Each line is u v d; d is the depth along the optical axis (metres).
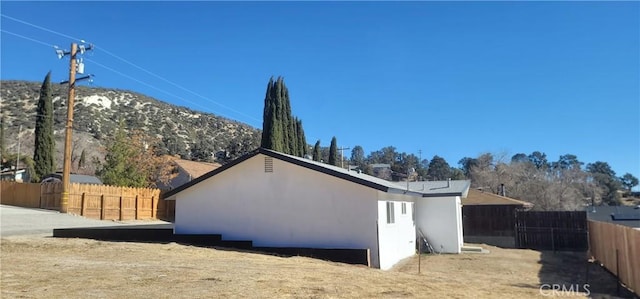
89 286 7.57
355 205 15.31
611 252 15.51
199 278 8.55
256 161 16.84
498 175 56.00
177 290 7.40
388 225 16.34
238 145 70.50
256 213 16.61
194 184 17.44
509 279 13.76
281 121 36.62
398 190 15.97
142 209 32.16
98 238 18.06
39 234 18.56
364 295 7.88
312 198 15.90
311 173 16.02
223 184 17.22
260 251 15.56
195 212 17.47
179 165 45.56
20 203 31.02
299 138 42.91
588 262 18.78
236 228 16.81
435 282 10.34
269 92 36.59
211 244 16.61
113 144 40.53
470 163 78.50
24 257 11.27
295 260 13.15
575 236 23.83
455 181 25.17
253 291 7.57
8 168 51.81
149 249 13.75
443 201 21.47
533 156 89.25
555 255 21.38
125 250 13.37
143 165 42.12
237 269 10.02
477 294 9.19
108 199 29.34
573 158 83.44
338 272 10.55
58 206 28.86
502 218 25.58
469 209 26.22
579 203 52.38
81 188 28.34
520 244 25.00
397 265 16.56
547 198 51.31
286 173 16.38
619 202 69.00
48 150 41.34
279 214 16.28
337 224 15.46
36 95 87.25
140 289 7.40
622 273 13.58
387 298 7.78
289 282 8.53
